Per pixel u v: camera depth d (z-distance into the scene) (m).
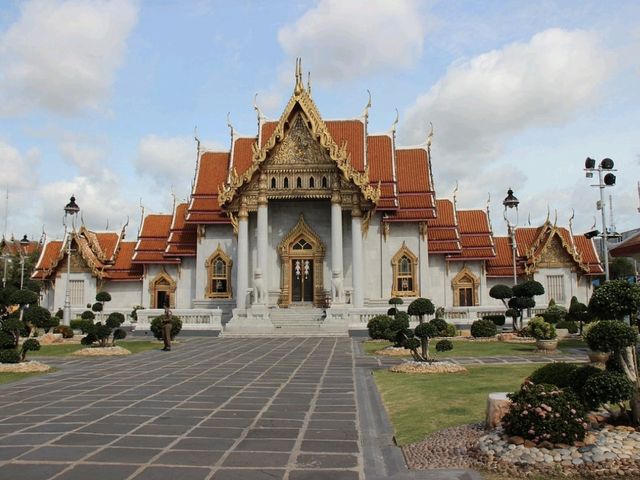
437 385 16.56
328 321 42.84
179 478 8.88
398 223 51.34
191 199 53.22
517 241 58.41
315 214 50.12
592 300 11.58
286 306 48.84
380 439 11.33
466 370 19.59
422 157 54.00
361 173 48.94
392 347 27.98
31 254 84.94
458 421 11.97
